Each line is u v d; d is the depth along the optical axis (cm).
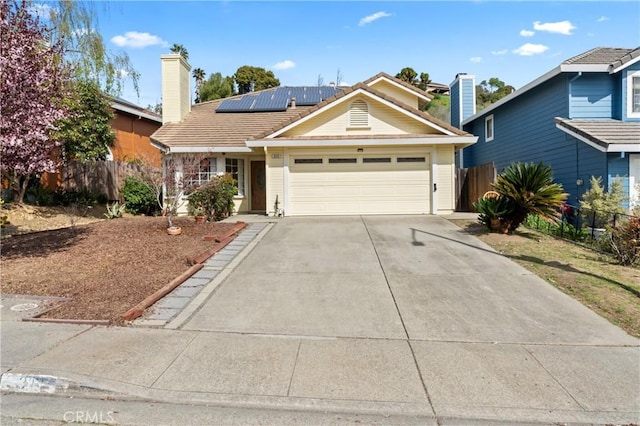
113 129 1862
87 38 1212
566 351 425
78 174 1639
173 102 1712
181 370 384
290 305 564
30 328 476
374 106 1380
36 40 721
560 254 830
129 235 991
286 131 1377
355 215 1373
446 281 664
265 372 382
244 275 705
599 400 337
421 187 1381
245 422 313
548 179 984
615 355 416
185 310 543
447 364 397
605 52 1352
